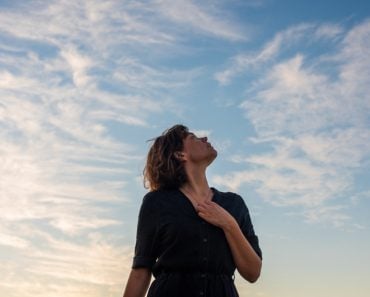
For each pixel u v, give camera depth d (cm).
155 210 358
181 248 343
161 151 382
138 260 357
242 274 358
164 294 338
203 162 378
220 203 369
